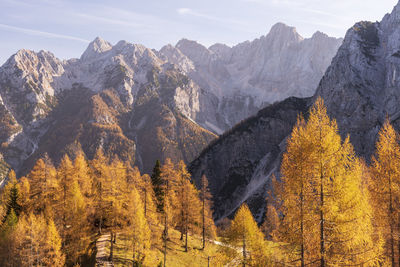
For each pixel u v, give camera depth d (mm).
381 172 19703
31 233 35750
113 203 41688
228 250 37469
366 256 16219
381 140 20438
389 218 18844
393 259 18281
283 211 17578
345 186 16375
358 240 16391
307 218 16547
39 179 43594
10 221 40031
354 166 17531
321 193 16578
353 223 16328
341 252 16156
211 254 47938
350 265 15906
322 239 16234
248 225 35594
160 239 47156
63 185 43469
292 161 17594
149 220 45656
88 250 41750
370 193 19984
